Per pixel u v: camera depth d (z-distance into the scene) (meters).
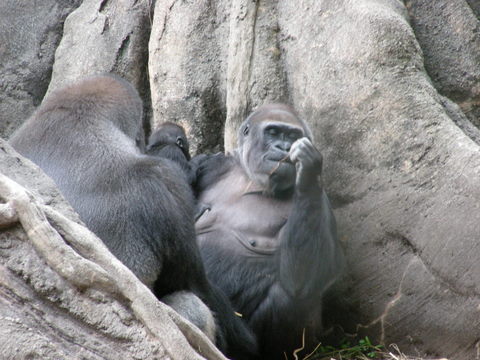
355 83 12.56
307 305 12.02
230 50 14.13
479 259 10.98
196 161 13.62
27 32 16.98
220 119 14.86
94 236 7.89
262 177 12.35
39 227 7.32
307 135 12.74
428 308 11.64
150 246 9.38
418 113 12.04
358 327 12.62
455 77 13.79
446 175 11.52
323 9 13.33
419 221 11.72
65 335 7.23
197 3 14.90
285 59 13.83
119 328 7.36
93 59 15.88
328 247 11.73
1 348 6.89
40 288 7.26
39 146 9.85
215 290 10.88
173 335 7.42
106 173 9.54
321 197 11.63
